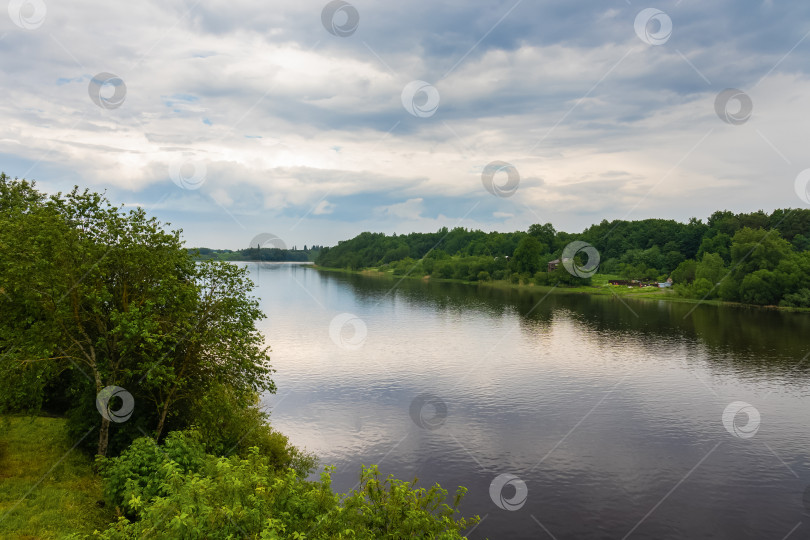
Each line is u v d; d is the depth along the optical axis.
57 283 20.19
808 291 103.62
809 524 28.53
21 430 25.64
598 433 40.81
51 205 22.16
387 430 41.06
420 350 69.19
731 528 28.20
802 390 51.75
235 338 24.75
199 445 21.06
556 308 108.56
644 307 109.31
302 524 13.02
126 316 20.66
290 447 30.69
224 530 11.98
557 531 27.81
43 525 17.33
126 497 17.66
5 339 21.25
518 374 57.62
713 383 54.12
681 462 35.97
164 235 24.41
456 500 15.54
